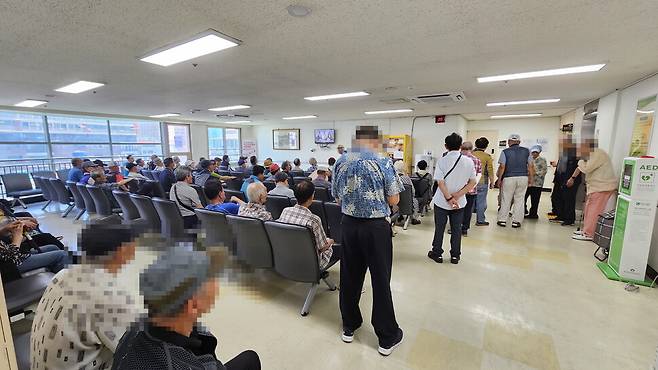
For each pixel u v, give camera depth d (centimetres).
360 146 174
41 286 179
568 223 461
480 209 460
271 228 213
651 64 302
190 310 68
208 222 249
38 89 436
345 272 184
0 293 75
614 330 199
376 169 169
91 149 792
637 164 255
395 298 241
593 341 189
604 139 484
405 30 219
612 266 284
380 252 170
